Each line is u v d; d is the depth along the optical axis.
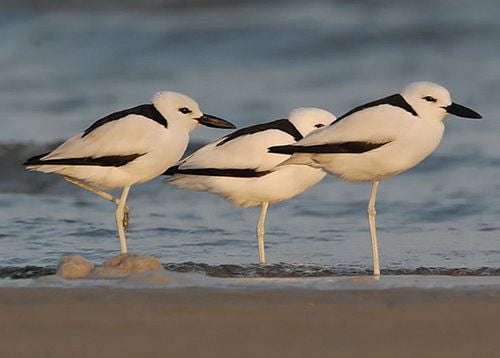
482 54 31.00
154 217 17.25
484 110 24.44
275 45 32.25
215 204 18.22
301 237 15.88
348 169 13.24
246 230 16.33
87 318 10.24
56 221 16.75
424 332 9.86
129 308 10.60
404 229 16.33
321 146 12.96
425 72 29.39
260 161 14.05
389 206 17.75
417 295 11.26
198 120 14.23
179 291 11.32
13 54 32.19
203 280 11.98
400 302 10.94
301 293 11.31
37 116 25.42
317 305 10.80
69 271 12.40
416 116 13.09
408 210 17.47
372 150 12.94
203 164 14.14
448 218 16.98
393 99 13.27
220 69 30.88
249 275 13.24
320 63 31.08
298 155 13.23
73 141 14.01
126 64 31.38
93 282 11.86
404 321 10.21
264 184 14.08
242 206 14.68
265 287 11.62
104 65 31.19
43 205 18.00
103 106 26.42
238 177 14.09
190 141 22.08
